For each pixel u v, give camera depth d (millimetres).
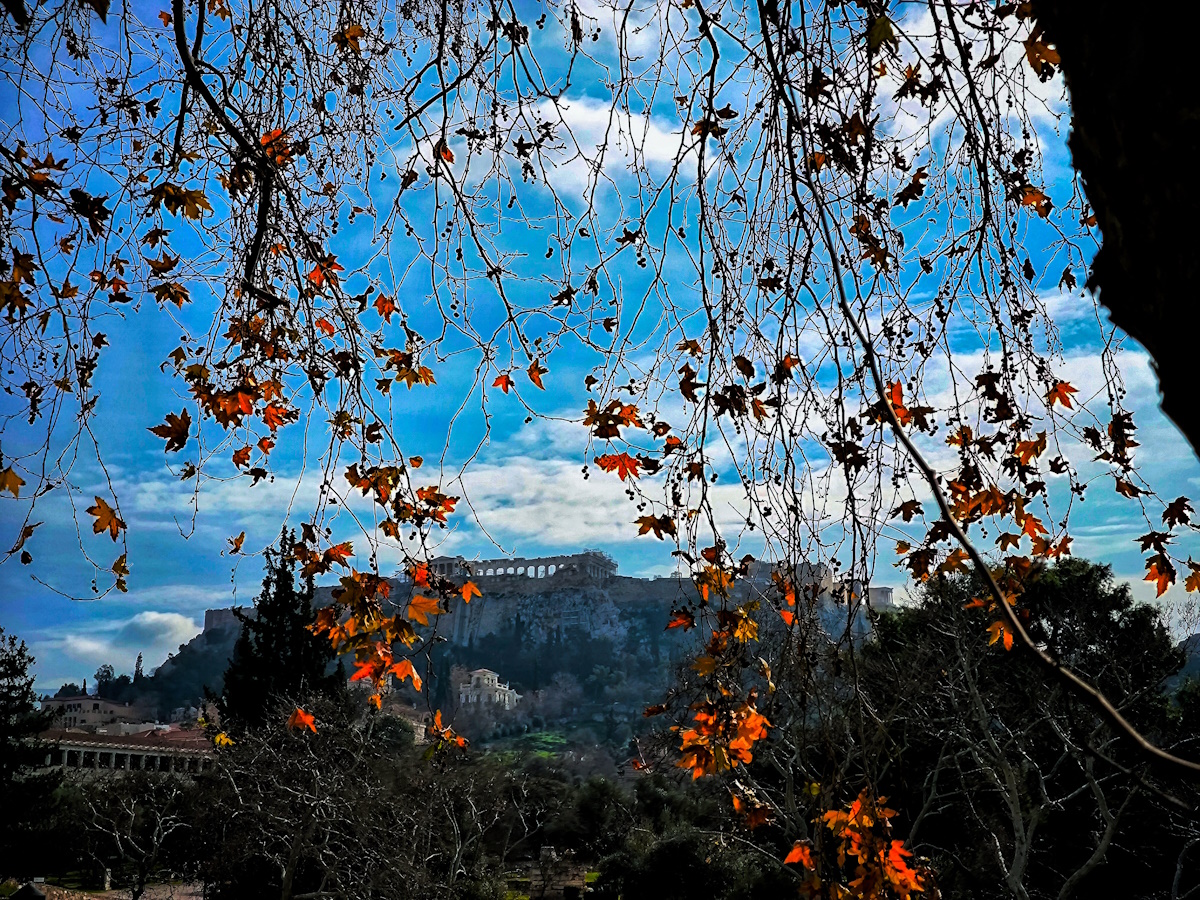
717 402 2494
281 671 18172
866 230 2871
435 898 12562
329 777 12539
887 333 2828
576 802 27281
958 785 11891
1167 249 900
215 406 2826
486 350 2676
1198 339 873
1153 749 897
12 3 2041
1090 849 12062
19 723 20859
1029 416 2787
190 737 43438
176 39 2355
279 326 3104
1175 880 8750
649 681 89000
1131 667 10508
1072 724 9648
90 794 21000
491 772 17312
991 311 2508
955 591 8852
